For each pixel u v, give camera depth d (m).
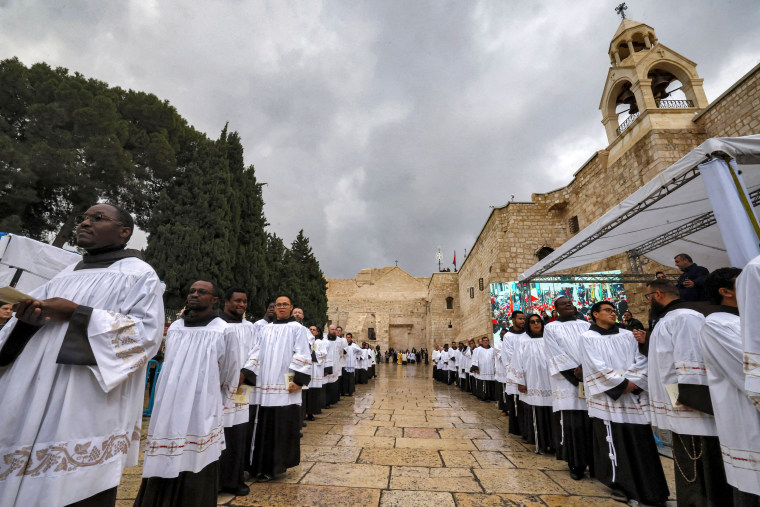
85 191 13.04
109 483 1.62
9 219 11.00
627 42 14.97
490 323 16.30
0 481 1.39
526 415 5.43
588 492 3.57
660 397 3.08
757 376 1.90
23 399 1.52
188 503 2.54
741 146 3.73
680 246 8.63
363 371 15.44
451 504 3.28
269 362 4.11
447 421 7.20
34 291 1.87
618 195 14.33
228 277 13.26
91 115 12.43
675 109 12.66
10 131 12.01
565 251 7.53
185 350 2.89
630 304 13.65
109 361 1.61
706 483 2.66
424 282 53.56
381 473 4.08
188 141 16.42
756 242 3.49
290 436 3.97
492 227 19.33
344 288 54.44
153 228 13.17
